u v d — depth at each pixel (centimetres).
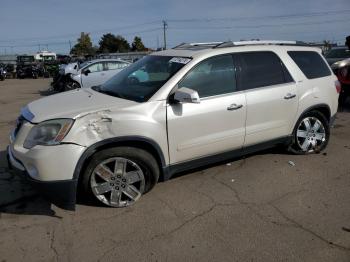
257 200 419
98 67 1529
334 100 573
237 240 340
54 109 386
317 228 359
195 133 426
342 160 545
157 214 389
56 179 353
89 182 381
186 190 445
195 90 427
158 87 411
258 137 487
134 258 317
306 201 416
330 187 452
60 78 1562
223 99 443
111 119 372
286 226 363
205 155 446
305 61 545
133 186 405
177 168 430
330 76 572
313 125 557
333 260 310
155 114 396
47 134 357
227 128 451
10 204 412
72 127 357
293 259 312
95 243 339
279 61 510
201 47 482
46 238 347
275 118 498
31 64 3641
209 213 390
